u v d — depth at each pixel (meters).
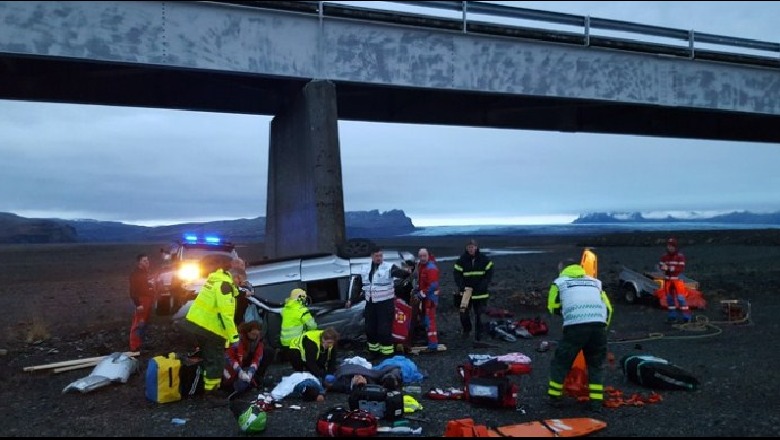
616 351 9.70
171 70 13.86
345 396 7.25
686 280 15.38
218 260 12.55
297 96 15.77
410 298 9.91
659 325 12.52
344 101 20.02
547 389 7.37
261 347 7.68
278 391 7.05
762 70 20.61
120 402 7.27
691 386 7.12
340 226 14.64
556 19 17.58
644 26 18.75
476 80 16.59
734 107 20.22
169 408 6.91
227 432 5.88
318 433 5.69
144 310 10.31
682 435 5.47
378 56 15.42
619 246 45.78
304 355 7.79
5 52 12.16
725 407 6.39
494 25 16.70
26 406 7.24
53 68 15.47
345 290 10.41
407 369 7.85
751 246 38.81
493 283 20.86
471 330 12.14
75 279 28.61
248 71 14.16
